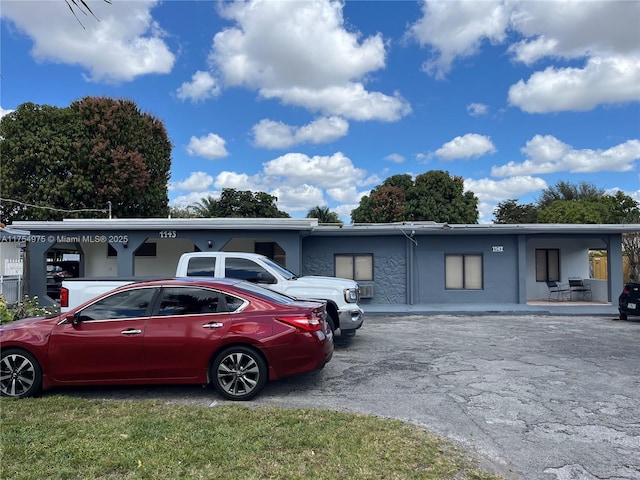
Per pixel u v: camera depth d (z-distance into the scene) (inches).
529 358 326.0
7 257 656.4
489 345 375.9
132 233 581.6
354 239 694.5
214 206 1499.8
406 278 682.8
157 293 239.5
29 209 901.8
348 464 155.3
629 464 160.7
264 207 1503.4
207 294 239.5
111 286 329.7
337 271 694.5
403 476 147.7
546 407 220.1
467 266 686.5
